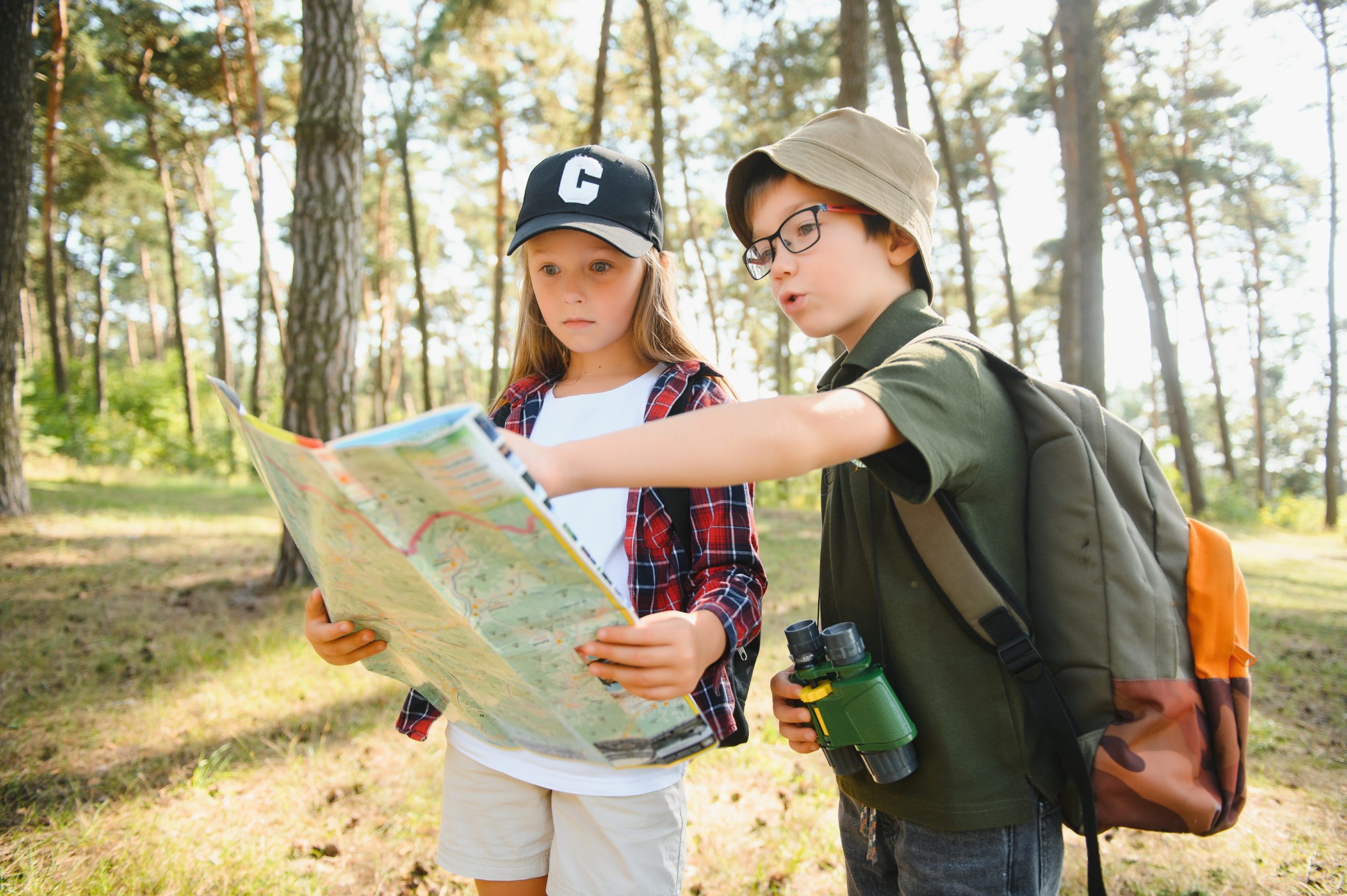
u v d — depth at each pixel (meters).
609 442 0.80
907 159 1.18
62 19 14.52
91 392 22.97
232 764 2.91
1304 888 2.21
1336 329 18.41
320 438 5.47
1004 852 1.07
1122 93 15.56
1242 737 1.05
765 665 4.16
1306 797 2.77
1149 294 21.34
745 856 2.36
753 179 1.28
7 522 8.08
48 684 3.65
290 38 16.64
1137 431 1.17
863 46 6.34
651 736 1.03
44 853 2.25
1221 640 1.06
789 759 3.02
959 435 0.98
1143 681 1.02
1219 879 2.27
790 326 24.19
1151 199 20.80
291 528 0.99
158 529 8.63
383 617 1.04
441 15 11.30
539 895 1.36
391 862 2.30
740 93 10.74
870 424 0.88
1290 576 8.57
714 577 1.22
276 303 19.27
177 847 2.26
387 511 0.76
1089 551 1.04
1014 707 1.06
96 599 5.28
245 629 4.64
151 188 19.20
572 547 0.77
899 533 1.11
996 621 1.03
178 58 16.36
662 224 1.40
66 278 27.53
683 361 1.38
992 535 1.07
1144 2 11.49
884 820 1.23
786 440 0.81
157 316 40.56
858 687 1.07
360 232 5.69
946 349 1.04
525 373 1.55
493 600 0.85
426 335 16.98
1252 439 43.53
